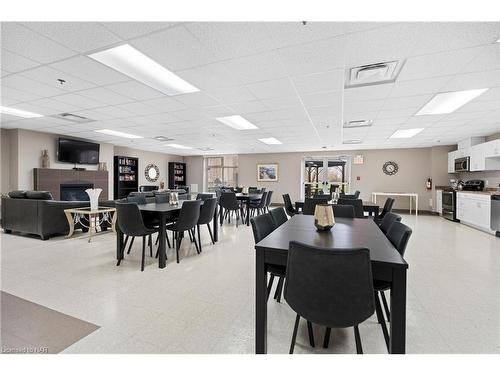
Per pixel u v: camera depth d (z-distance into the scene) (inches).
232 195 235.3
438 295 93.7
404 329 51.9
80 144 281.9
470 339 67.7
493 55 90.9
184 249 155.5
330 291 49.1
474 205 222.7
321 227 81.0
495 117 175.9
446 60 95.0
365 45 85.4
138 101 148.5
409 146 324.2
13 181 237.3
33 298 89.5
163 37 81.7
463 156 262.1
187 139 287.9
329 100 142.8
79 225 196.1
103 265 124.4
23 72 109.4
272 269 73.9
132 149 378.3
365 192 359.3
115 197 345.1
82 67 104.8
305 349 64.6
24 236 185.0
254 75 110.3
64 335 68.7
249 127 218.2
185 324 74.7
